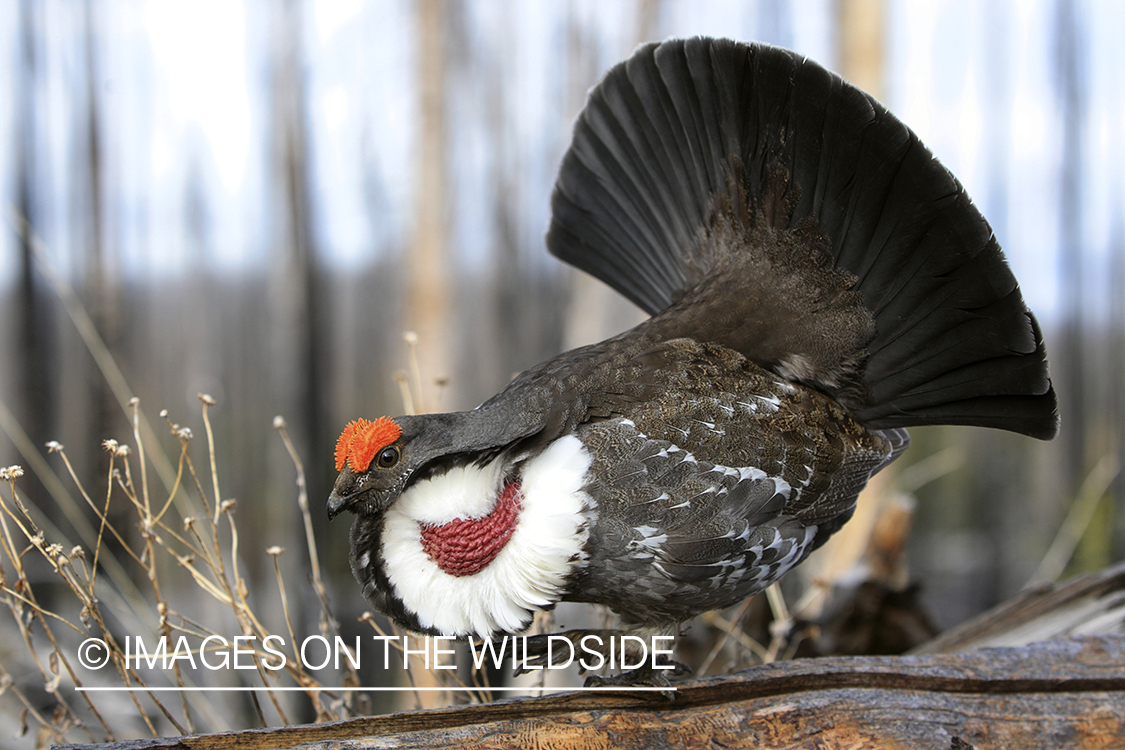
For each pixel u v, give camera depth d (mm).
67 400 6754
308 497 7160
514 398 2133
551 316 7613
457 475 2072
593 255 2953
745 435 2129
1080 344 9695
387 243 7520
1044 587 3375
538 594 2078
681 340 2312
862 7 6867
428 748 1888
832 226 2309
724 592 2207
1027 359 2266
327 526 7094
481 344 7449
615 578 2082
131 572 5398
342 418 7547
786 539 2213
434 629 2131
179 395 7117
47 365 6715
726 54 2287
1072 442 9539
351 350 7578
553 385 2143
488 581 2082
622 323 7027
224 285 7367
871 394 2449
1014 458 9695
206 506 2549
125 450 2383
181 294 7242
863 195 2223
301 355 7285
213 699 4504
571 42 7258
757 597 3955
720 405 2137
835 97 2137
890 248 2250
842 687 2234
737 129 2391
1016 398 2354
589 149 2807
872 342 2369
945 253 2188
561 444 2070
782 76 2199
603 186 2814
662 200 2689
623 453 2043
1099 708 2307
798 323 2371
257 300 7391
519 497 2066
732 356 2295
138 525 2658
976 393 2393
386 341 7586
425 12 6539
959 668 2320
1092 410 9633
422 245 6645
